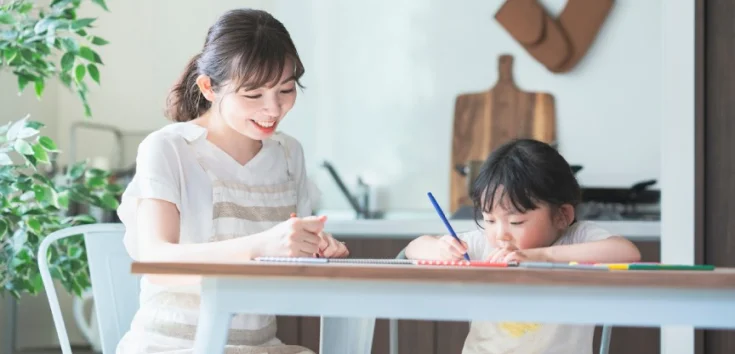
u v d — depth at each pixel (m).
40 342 3.99
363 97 4.34
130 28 4.38
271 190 1.94
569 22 4.11
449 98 4.25
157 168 1.78
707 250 2.61
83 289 2.65
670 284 1.20
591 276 1.21
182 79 1.99
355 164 4.34
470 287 1.26
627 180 4.09
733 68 2.55
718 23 2.59
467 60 4.23
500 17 4.17
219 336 1.34
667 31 2.63
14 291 2.56
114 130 4.33
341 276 1.25
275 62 1.72
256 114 1.76
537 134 4.14
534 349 1.87
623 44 4.09
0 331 3.64
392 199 4.30
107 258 2.04
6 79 3.70
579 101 4.12
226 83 1.75
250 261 1.42
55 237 1.97
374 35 4.33
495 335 1.90
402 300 1.28
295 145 2.07
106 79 4.37
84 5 4.37
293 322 3.30
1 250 2.55
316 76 4.38
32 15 3.63
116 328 2.03
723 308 1.22
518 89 4.17
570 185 1.87
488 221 1.88
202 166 1.86
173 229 1.76
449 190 4.25
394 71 4.31
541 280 1.21
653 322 1.22
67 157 4.29
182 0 4.37
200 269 1.27
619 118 4.10
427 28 4.27
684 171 2.62
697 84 2.61
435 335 3.26
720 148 2.58
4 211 2.51
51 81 4.22
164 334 1.77
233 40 1.74
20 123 2.49
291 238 1.49
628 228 3.22
